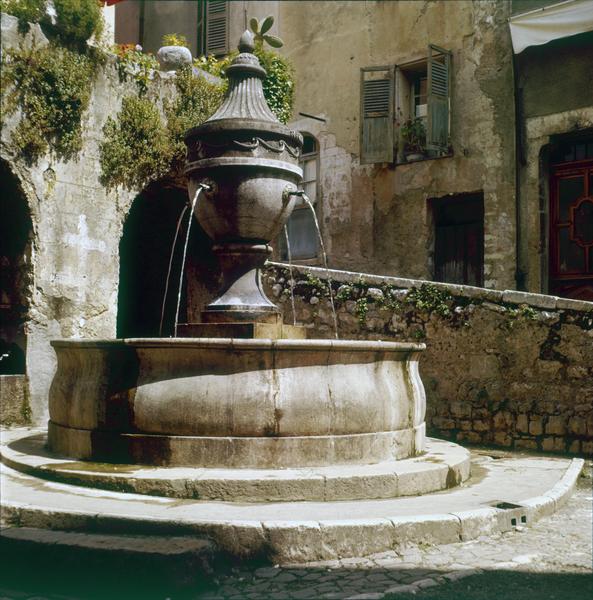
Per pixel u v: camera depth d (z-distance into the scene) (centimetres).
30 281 998
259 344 580
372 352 635
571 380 908
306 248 1798
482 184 1476
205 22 1952
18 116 979
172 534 461
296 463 584
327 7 1766
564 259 1391
